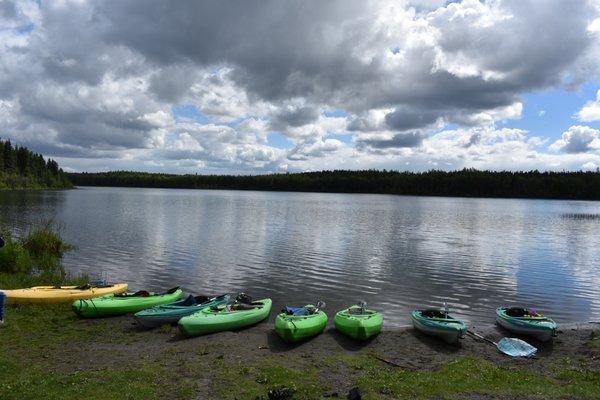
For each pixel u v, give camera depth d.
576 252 39.47
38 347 13.70
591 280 27.88
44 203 83.56
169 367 12.03
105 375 11.13
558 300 23.06
